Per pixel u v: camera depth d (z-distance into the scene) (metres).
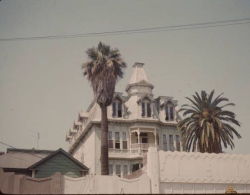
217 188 31.66
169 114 51.56
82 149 52.16
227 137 41.25
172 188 30.50
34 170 39.72
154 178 29.91
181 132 46.03
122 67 42.06
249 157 33.09
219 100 43.41
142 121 49.03
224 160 32.53
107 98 40.03
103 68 40.53
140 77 51.78
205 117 41.75
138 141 48.06
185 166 31.33
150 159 30.55
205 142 40.25
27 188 26.67
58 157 41.00
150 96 50.75
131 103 50.44
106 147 38.31
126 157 47.69
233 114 42.94
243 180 32.41
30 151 44.50
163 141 50.00
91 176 28.36
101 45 42.31
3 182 26.30
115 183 28.72
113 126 48.53
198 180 31.30
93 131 47.47
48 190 27.00
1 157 40.97
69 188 27.53
